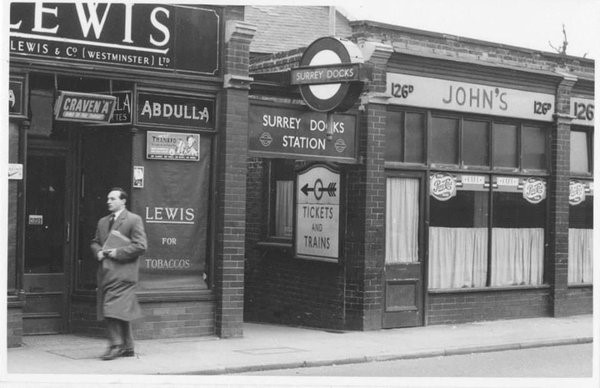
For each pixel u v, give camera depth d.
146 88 11.20
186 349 10.78
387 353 11.11
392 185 13.74
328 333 12.92
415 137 13.99
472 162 14.73
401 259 13.83
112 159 11.37
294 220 14.38
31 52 10.27
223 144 11.71
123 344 10.01
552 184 15.75
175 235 11.52
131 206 11.15
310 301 14.07
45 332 11.45
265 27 16.84
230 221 11.73
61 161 11.66
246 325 14.23
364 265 13.20
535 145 15.66
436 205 14.27
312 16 17.33
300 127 12.72
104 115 10.84
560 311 15.75
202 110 11.66
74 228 11.62
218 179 11.77
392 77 13.54
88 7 10.67
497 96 14.85
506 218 15.26
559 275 15.78
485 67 14.52
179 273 11.57
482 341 12.38
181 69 11.39
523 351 12.11
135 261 9.93
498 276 15.14
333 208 13.64
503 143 15.16
